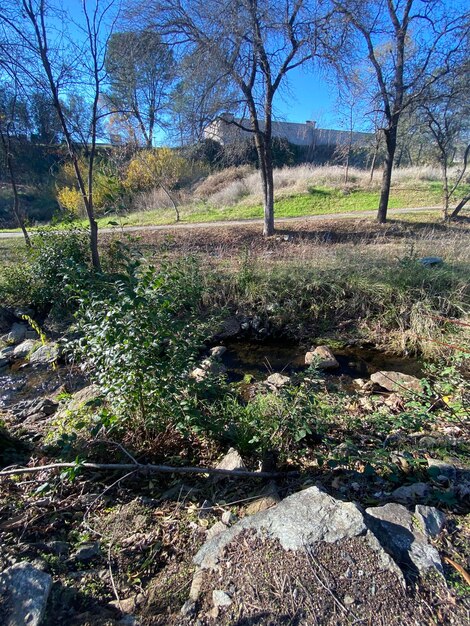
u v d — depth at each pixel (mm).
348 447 2492
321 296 6473
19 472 2223
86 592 1712
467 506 2037
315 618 1411
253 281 6781
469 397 3426
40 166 22359
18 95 7238
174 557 1920
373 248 8148
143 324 2535
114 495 2418
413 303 5918
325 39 8477
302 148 27469
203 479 2555
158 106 10719
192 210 16031
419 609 1421
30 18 5578
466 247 7418
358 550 1619
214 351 5574
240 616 1464
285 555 1650
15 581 1608
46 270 6543
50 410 3791
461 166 18578
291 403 2959
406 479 2379
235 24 7910
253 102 9703
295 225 12016
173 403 2717
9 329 6328
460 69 8672
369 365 5195
